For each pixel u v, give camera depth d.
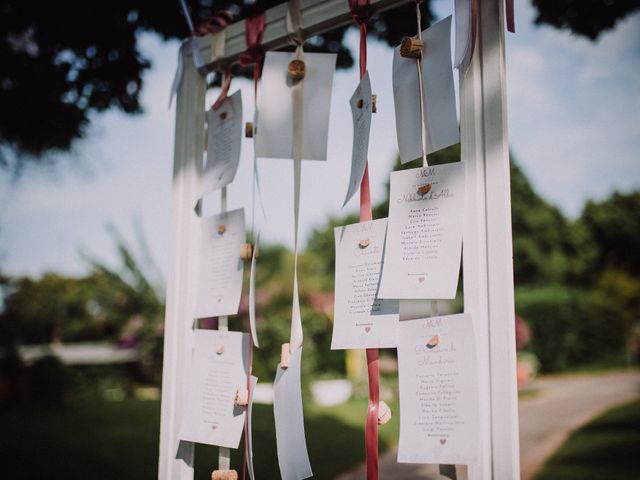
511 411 0.99
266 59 1.36
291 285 10.10
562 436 5.60
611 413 6.72
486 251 1.04
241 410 1.29
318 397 8.48
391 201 1.13
